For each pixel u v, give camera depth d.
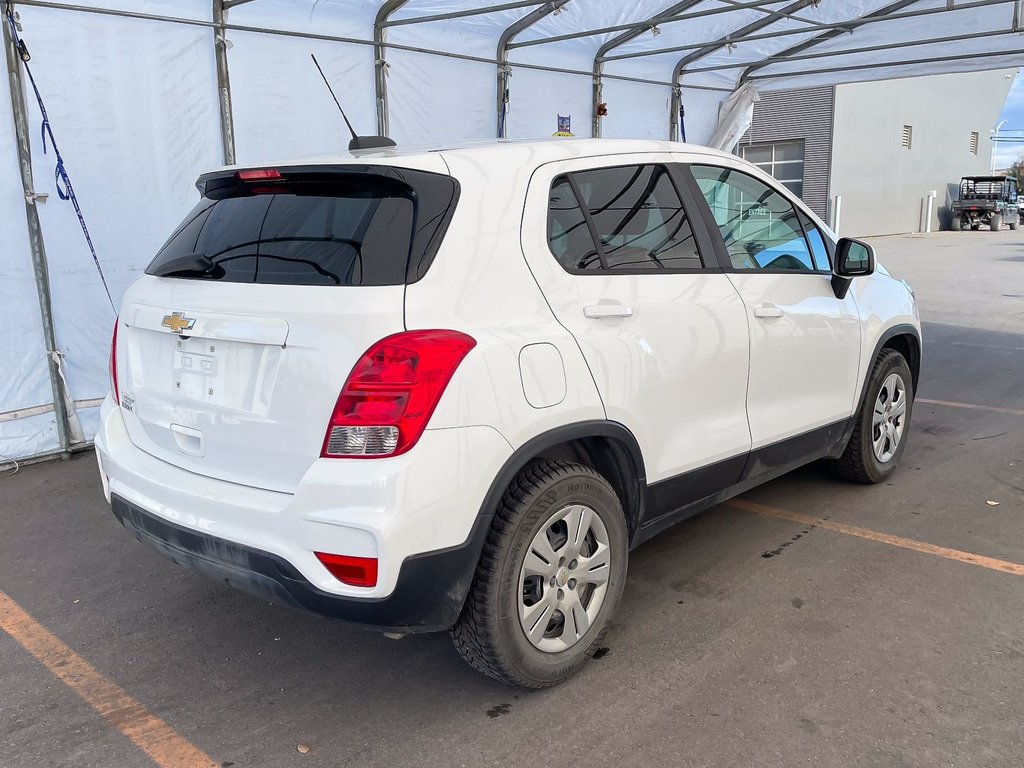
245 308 2.55
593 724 2.70
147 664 3.16
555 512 2.72
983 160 41.41
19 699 2.94
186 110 5.91
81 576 3.92
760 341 3.54
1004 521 4.27
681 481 3.25
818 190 28.84
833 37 8.62
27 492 5.05
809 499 4.61
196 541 2.63
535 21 7.37
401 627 2.48
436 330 2.43
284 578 2.45
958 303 12.59
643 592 3.58
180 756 2.61
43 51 5.22
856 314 4.22
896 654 3.05
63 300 5.53
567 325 2.78
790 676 2.93
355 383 2.35
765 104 29.78
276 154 6.45
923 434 5.84
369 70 6.93
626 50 8.81
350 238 2.54
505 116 8.00
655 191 3.32
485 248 2.65
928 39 8.37
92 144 5.50
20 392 5.43
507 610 2.63
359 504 2.32
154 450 2.93
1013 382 7.41
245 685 3.01
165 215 5.91
